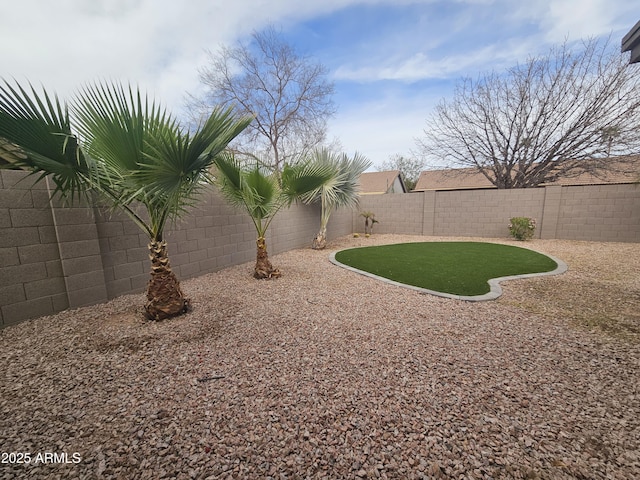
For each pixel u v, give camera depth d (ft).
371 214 35.35
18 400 5.83
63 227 10.25
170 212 9.60
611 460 4.40
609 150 29.84
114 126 7.62
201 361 7.27
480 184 59.11
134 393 6.04
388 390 6.09
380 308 11.00
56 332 8.84
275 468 4.30
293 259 21.31
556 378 6.49
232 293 12.92
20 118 6.10
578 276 15.10
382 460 4.43
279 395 5.95
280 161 41.73
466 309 10.82
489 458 4.44
